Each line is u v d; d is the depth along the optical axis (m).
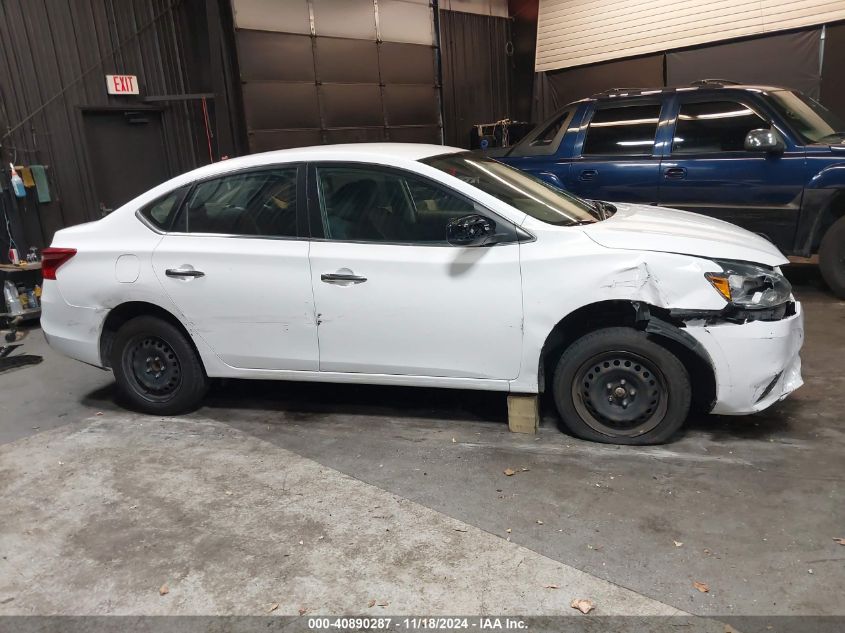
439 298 3.66
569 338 3.79
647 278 3.40
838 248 6.02
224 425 4.29
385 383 3.95
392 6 11.20
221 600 2.64
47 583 2.80
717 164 6.09
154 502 3.39
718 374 3.44
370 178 3.86
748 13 10.41
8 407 4.82
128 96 8.15
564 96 13.23
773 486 3.21
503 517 3.09
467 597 2.57
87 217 7.93
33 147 7.38
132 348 4.41
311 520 3.15
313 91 10.15
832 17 9.62
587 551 2.81
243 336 4.07
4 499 3.50
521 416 3.89
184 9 8.52
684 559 2.72
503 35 13.62
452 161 4.09
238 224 4.06
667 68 11.58
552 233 3.56
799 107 6.22
